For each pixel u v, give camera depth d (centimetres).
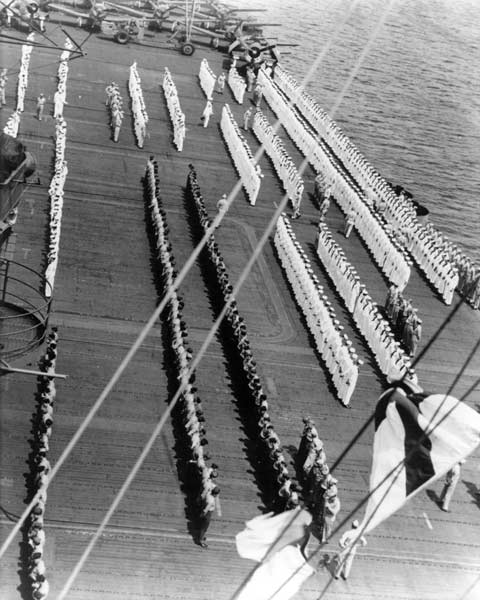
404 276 5138
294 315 4706
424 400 1994
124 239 5088
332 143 7325
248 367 3869
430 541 3400
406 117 10088
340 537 3300
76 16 8969
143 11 10106
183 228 5359
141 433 3609
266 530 2183
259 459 3591
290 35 12219
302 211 5972
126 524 3169
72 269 4678
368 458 3762
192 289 4700
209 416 3775
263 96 8169
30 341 2880
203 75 7994
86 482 3306
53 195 5166
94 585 2912
